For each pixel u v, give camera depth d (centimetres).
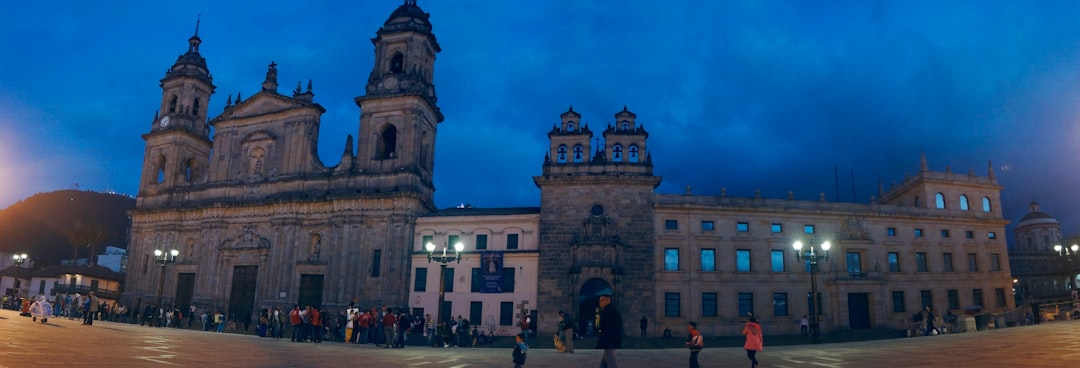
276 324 4966
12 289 10412
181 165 8181
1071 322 4350
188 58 8694
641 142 6419
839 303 6206
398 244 6456
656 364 2831
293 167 7288
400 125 6956
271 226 7144
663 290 6066
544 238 6141
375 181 6850
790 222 6419
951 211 6894
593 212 6197
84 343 2662
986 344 2977
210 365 2150
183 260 7612
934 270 6644
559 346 3656
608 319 1711
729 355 3269
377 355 3103
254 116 7669
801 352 3275
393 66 7431
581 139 6488
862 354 2923
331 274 6694
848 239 6419
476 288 6184
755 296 6166
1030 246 12044
